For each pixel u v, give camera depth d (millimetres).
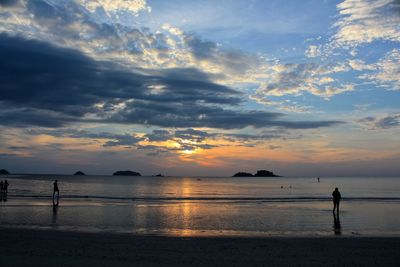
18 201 33094
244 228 19766
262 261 12203
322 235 17672
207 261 12078
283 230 19203
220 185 112188
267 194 57375
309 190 75562
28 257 12242
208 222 21766
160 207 30109
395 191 70125
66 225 19719
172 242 15141
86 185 88188
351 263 12125
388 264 12062
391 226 20703
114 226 19719
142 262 11789
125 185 94188
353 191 70375
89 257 12367
